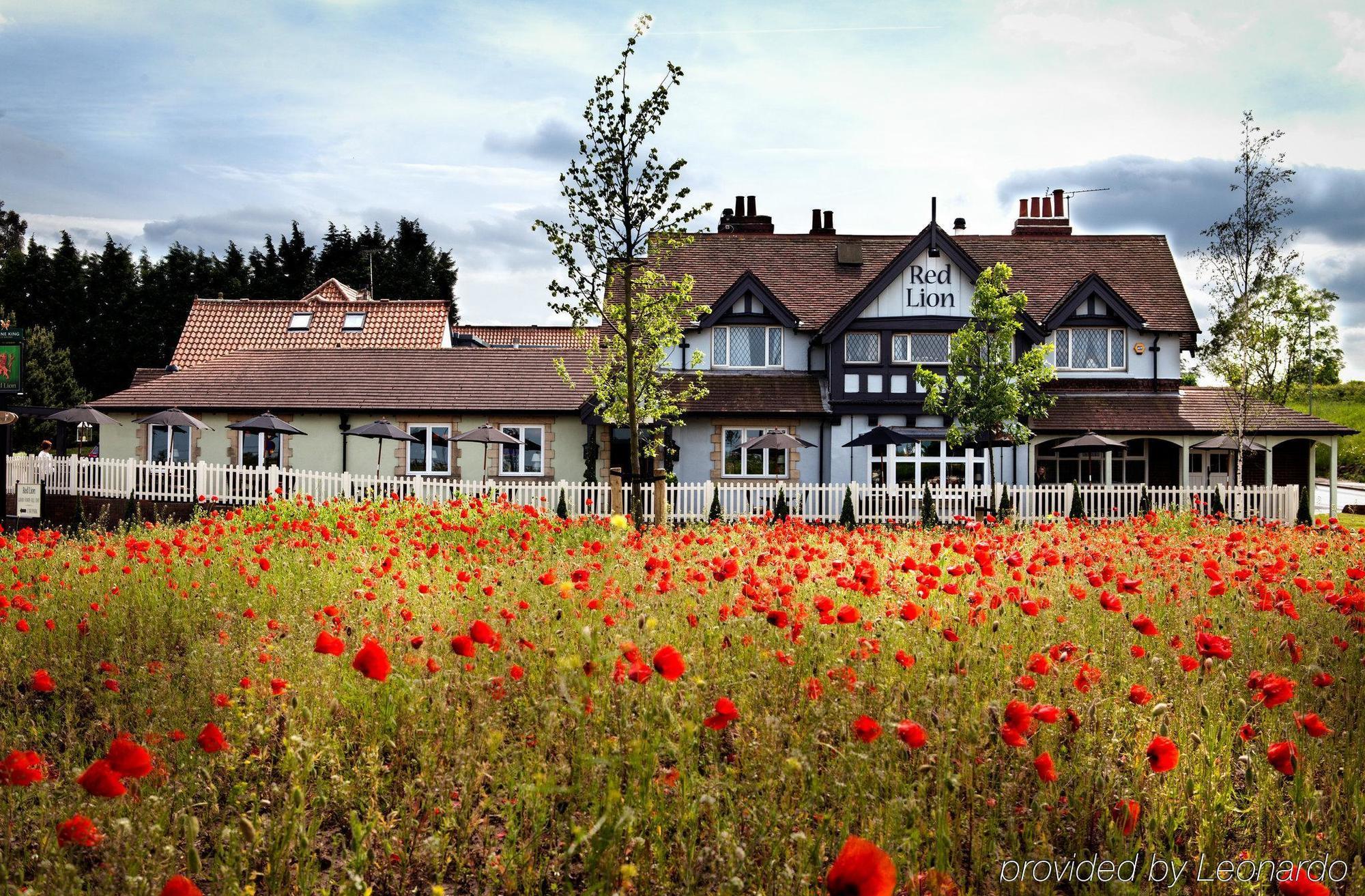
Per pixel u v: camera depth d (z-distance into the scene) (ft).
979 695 17.66
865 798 14.17
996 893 13.29
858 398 94.58
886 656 19.39
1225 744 16.20
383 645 21.35
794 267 107.34
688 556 34.47
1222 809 14.97
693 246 108.99
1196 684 19.40
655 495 76.79
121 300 192.85
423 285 225.35
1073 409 95.81
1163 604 27.14
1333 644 23.63
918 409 94.32
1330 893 13.34
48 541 38.19
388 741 17.01
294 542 38.04
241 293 203.21
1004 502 77.15
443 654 20.66
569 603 23.11
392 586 27.53
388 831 14.67
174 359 119.85
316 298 131.85
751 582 22.43
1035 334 95.81
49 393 150.00
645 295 73.20
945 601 26.40
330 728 17.72
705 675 18.89
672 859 13.61
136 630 26.55
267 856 14.03
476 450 94.63
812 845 12.85
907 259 94.38
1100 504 81.20
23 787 15.28
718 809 14.24
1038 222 116.98
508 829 13.85
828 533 44.39
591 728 16.07
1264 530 58.03
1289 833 14.29
